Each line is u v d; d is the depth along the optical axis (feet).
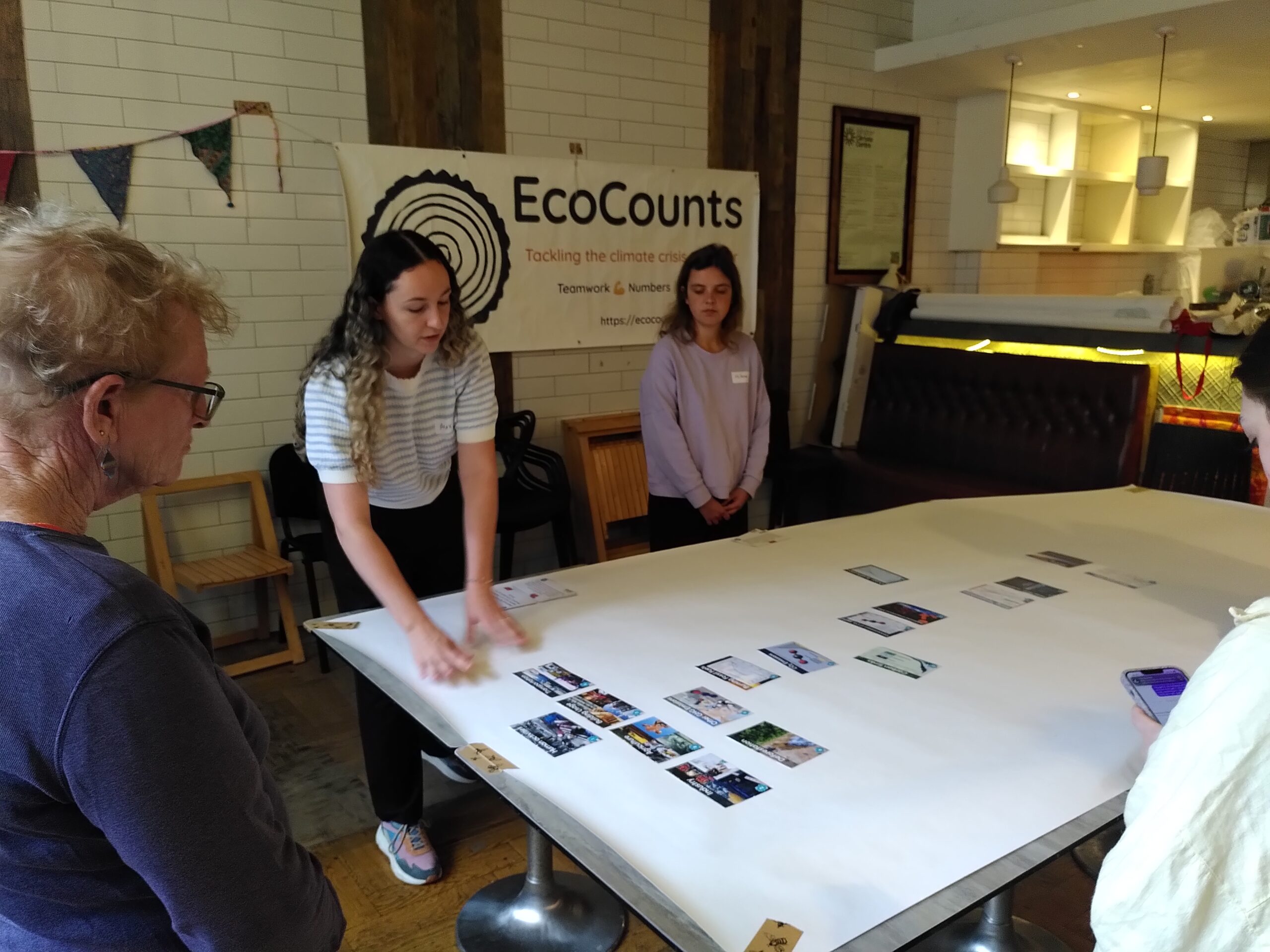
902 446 15.90
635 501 14.75
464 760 4.06
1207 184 24.67
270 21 11.21
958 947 6.24
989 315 14.88
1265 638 2.55
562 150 13.66
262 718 3.01
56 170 10.19
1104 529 7.90
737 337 9.39
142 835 2.23
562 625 5.68
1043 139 19.07
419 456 6.47
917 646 5.31
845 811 3.63
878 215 17.30
